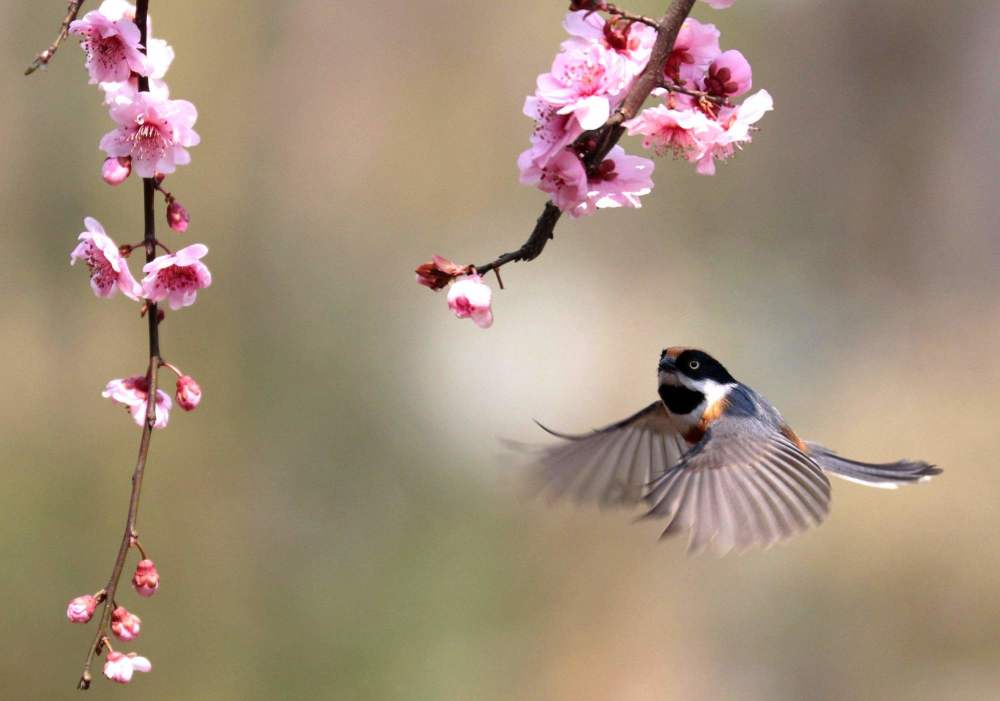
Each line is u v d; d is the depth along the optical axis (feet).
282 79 47.96
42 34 40.57
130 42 14.74
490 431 51.39
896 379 76.74
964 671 51.42
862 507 59.72
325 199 50.26
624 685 43.73
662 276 69.41
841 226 84.17
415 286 50.98
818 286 81.61
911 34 85.25
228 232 43.86
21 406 36.88
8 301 38.29
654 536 47.14
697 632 47.78
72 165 39.70
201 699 36.01
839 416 71.51
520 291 60.70
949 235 86.74
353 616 39.60
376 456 44.42
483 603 42.22
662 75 13.58
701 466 15.94
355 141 51.90
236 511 39.19
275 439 41.75
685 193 71.05
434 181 54.90
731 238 76.69
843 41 85.15
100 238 14.82
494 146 55.93
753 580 51.65
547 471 17.15
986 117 86.79
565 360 59.41
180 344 40.27
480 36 55.83
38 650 34.09
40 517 35.14
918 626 53.67
